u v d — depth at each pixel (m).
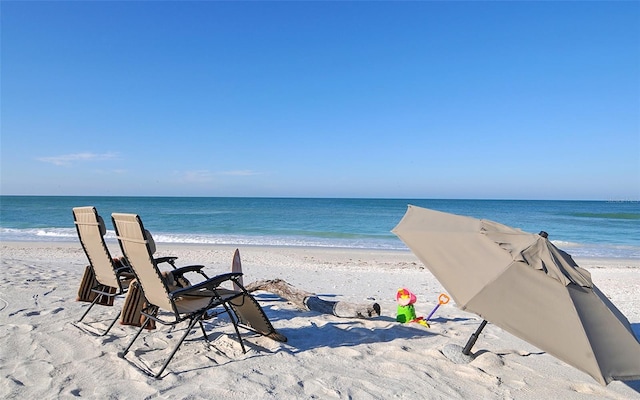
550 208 73.50
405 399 2.97
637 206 86.31
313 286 8.45
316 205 80.00
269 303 5.81
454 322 5.32
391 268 12.48
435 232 3.41
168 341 3.93
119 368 3.28
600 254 17.67
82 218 4.13
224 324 4.55
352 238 22.75
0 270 7.46
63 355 3.50
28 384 2.97
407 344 4.18
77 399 2.77
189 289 3.38
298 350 3.86
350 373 3.38
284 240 21.20
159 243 19.06
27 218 34.12
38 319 4.44
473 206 83.88
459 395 3.09
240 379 3.13
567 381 3.46
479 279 2.88
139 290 3.79
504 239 3.16
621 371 2.50
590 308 2.80
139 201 103.12
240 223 32.56
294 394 2.96
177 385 3.02
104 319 4.52
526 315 2.68
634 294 8.36
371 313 5.02
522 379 3.46
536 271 2.90
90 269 4.55
